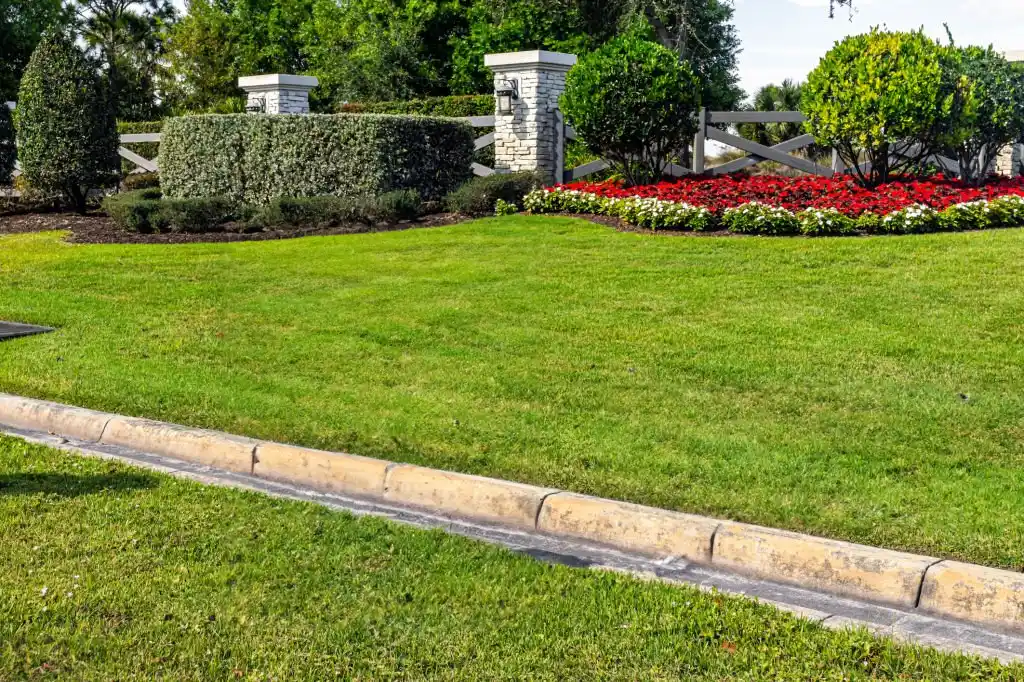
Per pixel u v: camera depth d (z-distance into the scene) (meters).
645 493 5.61
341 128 16.58
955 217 12.19
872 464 5.91
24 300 11.05
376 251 12.94
